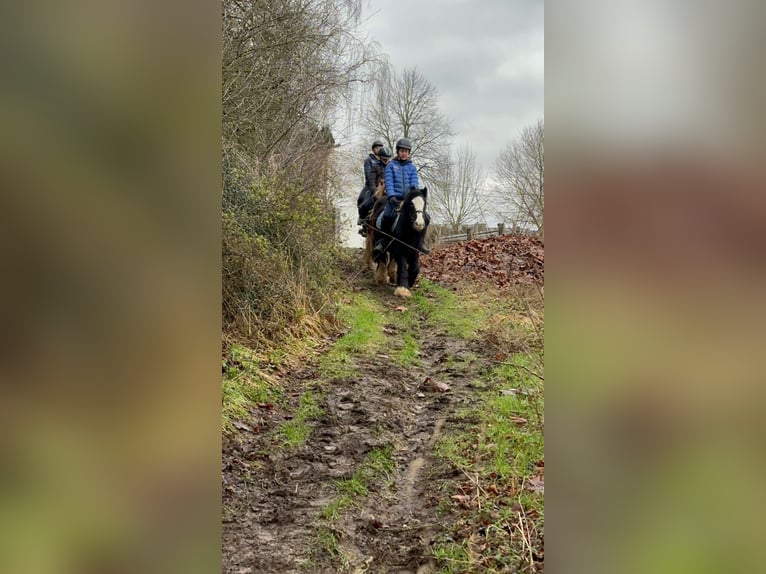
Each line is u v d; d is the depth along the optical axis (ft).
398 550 8.54
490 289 26.03
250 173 19.45
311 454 11.67
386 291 28.48
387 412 13.99
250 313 17.37
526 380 14.11
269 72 21.39
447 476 10.55
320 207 23.40
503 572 7.34
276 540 8.68
